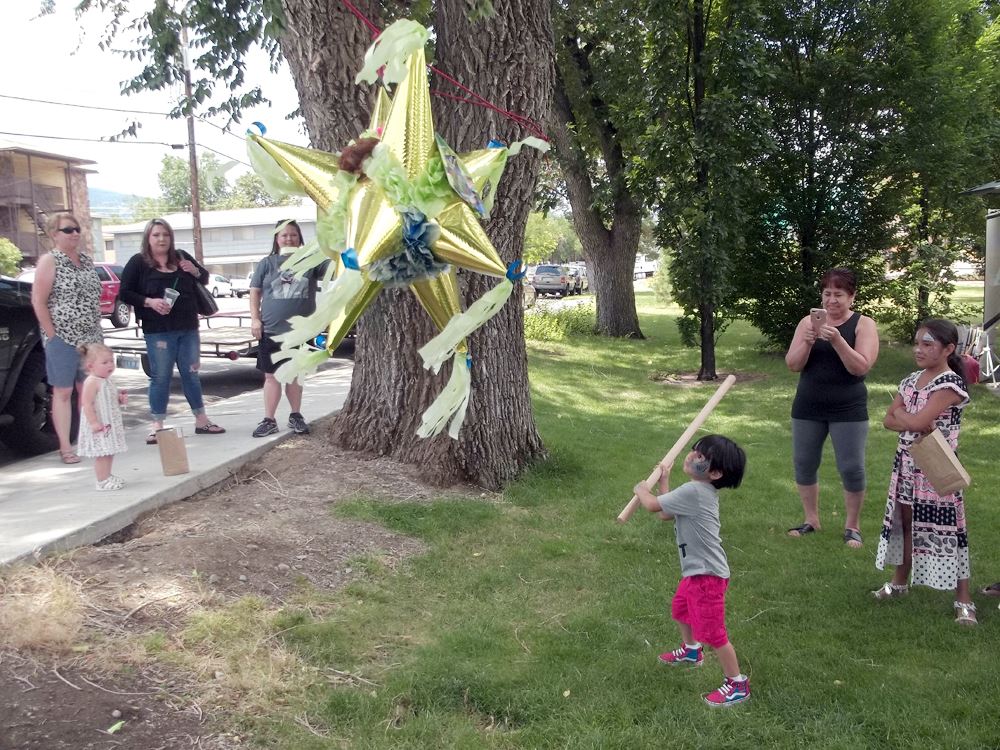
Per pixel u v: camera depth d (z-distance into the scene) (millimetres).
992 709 3141
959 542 3926
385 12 5461
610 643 3707
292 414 6492
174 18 7059
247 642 3379
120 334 14961
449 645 3594
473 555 4734
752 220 13258
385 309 5844
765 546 5047
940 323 3898
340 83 5293
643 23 12742
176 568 3896
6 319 5926
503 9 5281
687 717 3119
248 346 10219
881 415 9359
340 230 2684
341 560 4430
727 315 14062
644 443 7988
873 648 3682
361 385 6129
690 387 11789
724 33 11484
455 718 3061
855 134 12812
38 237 31562
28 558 3836
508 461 6059
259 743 2799
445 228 2730
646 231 30203
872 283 13805
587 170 16844
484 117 5402
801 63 13234
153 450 6082
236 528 4621
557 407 9789
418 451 5855
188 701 2947
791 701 3219
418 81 2799
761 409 10023
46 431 6547
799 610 4074
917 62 12539
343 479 5598
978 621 3961
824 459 7297
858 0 12484
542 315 17297
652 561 4715
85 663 3055
